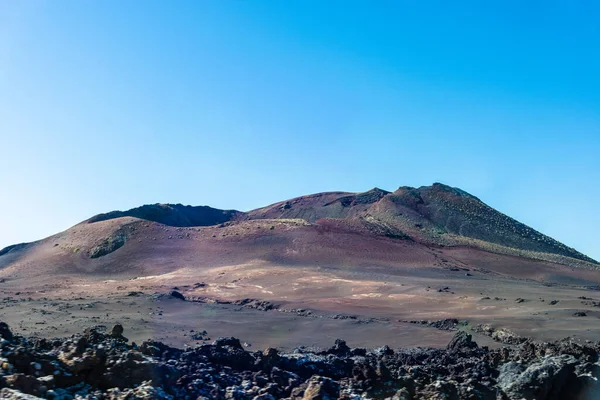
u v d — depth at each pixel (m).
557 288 83.88
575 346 26.72
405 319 51.78
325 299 66.62
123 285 82.88
